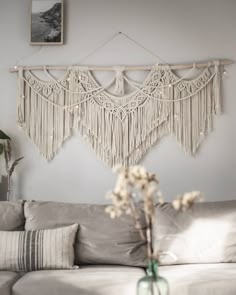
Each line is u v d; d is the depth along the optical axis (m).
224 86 3.47
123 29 3.51
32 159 3.50
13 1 3.53
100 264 2.74
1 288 2.26
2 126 3.51
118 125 3.47
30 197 3.49
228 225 2.70
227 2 3.49
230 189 3.44
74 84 3.49
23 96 3.50
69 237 2.64
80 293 2.26
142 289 1.69
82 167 3.49
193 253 2.67
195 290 2.25
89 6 3.52
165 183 3.46
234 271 2.46
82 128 3.50
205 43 3.48
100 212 2.79
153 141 3.46
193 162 3.46
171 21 3.50
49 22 3.49
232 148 3.45
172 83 3.46
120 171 1.68
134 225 2.74
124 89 3.49
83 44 3.51
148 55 3.49
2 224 2.77
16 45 3.53
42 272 2.51
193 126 3.46
